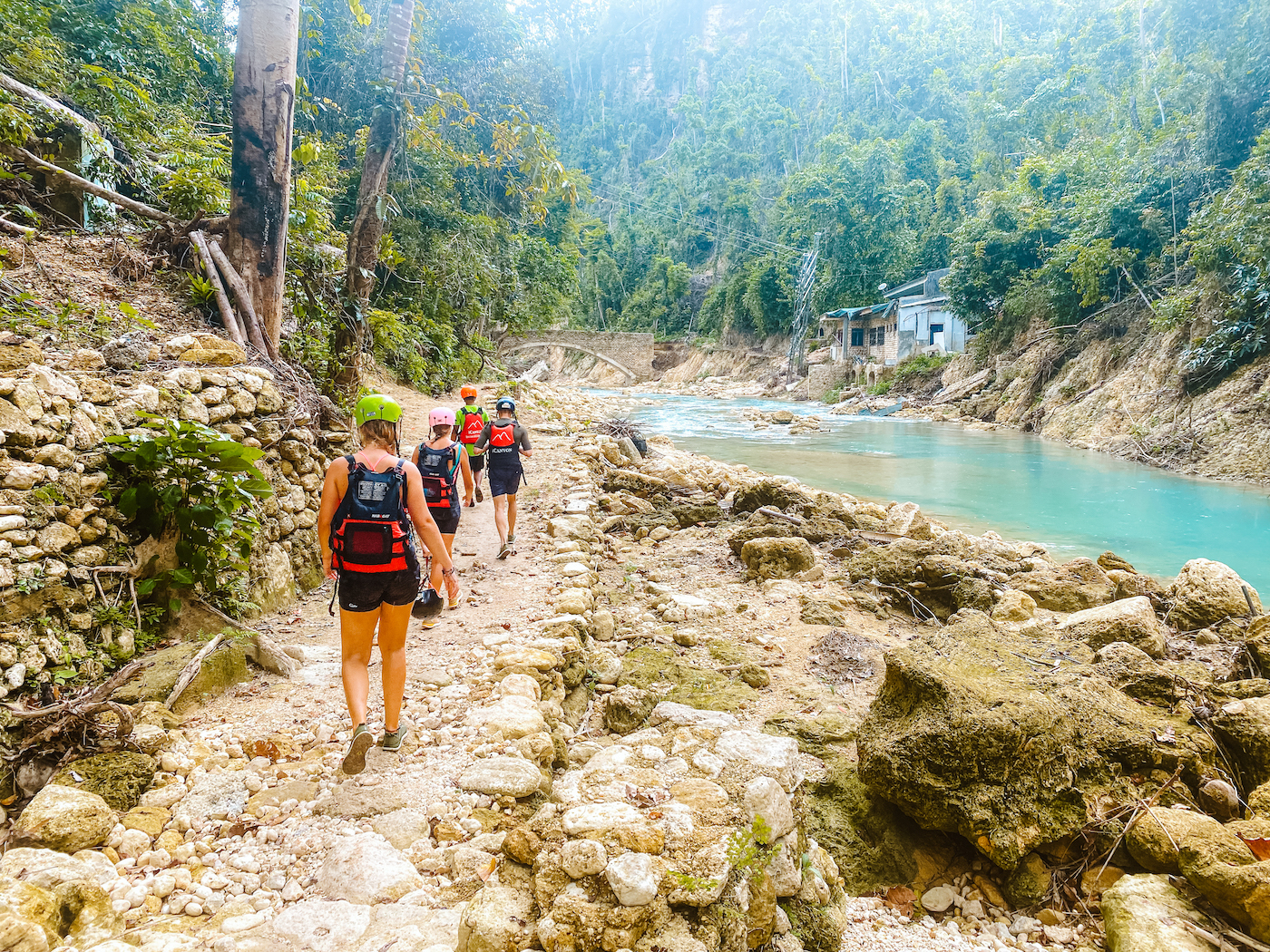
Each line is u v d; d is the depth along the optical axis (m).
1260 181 15.79
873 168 50.66
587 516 9.22
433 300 19.78
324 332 11.32
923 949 3.35
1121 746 4.06
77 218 9.32
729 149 78.38
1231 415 15.63
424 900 2.72
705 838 2.77
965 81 66.94
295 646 4.93
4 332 5.10
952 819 3.80
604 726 4.91
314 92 20.41
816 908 3.18
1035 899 3.65
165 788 3.31
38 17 10.45
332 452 7.80
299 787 3.38
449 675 4.62
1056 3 72.44
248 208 8.25
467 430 9.50
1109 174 24.83
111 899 2.59
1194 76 21.86
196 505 4.81
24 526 3.84
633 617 6.78
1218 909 3.20
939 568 7.43
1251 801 3.79
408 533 3.58
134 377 5.39
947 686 4.08
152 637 4.52
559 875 2.60
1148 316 21.47
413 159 18.67
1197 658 5.98
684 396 47.81
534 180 13.52
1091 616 6.03
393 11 11.08
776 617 6.84
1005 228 30.38
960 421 27.70
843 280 51.06
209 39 16.20
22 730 3.40
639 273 84.19
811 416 27.66
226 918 2.58
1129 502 12.57
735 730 3.76
